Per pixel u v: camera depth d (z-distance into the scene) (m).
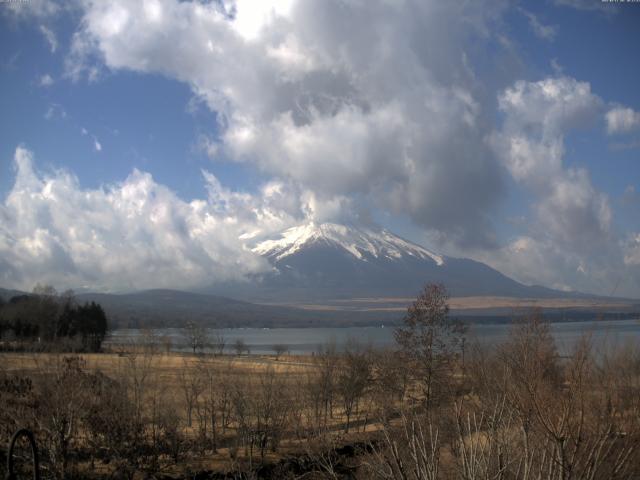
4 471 34.25
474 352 27.84
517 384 15.66
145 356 61.38
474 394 24.30
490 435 15.71
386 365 58.22
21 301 124.38
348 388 58.91
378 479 18.62
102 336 125.75
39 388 39.16
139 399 48.12
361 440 35.28
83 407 38.66
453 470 16.00
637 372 15.89
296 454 43.41
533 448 14.55
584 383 14.47
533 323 25.19
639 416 14.36
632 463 14.11
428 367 52.41
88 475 38.22
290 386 65.38
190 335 171.00
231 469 42.53
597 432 13.57
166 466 42.81
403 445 19.30
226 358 124.00
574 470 13.53
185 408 57.19
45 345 60.25
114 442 39.28
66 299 145.88
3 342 76.31
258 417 48.31
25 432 10.86
